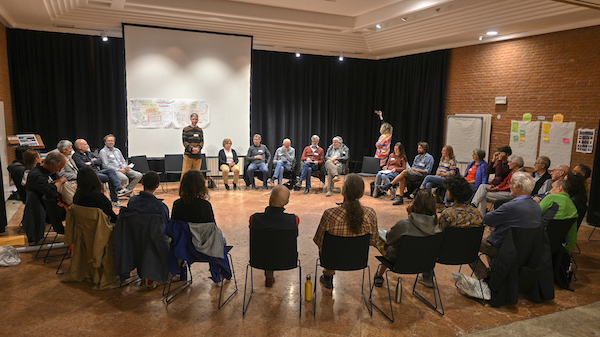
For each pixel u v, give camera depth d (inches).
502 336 109.3
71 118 302.2
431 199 121.0
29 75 285.1
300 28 315.6
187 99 316.2
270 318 115.3
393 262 124.6
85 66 299.7
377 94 400.2
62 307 118.9
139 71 299.1
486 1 230.5
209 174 337.1
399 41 330.0
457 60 323.0
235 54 325.1
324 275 135.9
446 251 124.3
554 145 256.8
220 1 275.9
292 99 372.8
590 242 189.9
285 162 305.1
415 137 365.4
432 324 114.6
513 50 279.6
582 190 147.6
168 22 291.4
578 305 128.2
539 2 219.9
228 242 179.2
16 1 220.5
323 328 110.8
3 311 115.8
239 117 335.6
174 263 121.0
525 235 123.3
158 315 115.5
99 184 131.0
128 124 303.0
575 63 242.8
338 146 289.4
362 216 114.7
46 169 160.7
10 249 151.9
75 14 269.4
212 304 122.8
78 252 133.8
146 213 123.4
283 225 113.8
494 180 222.4
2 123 238.4
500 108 291.9
